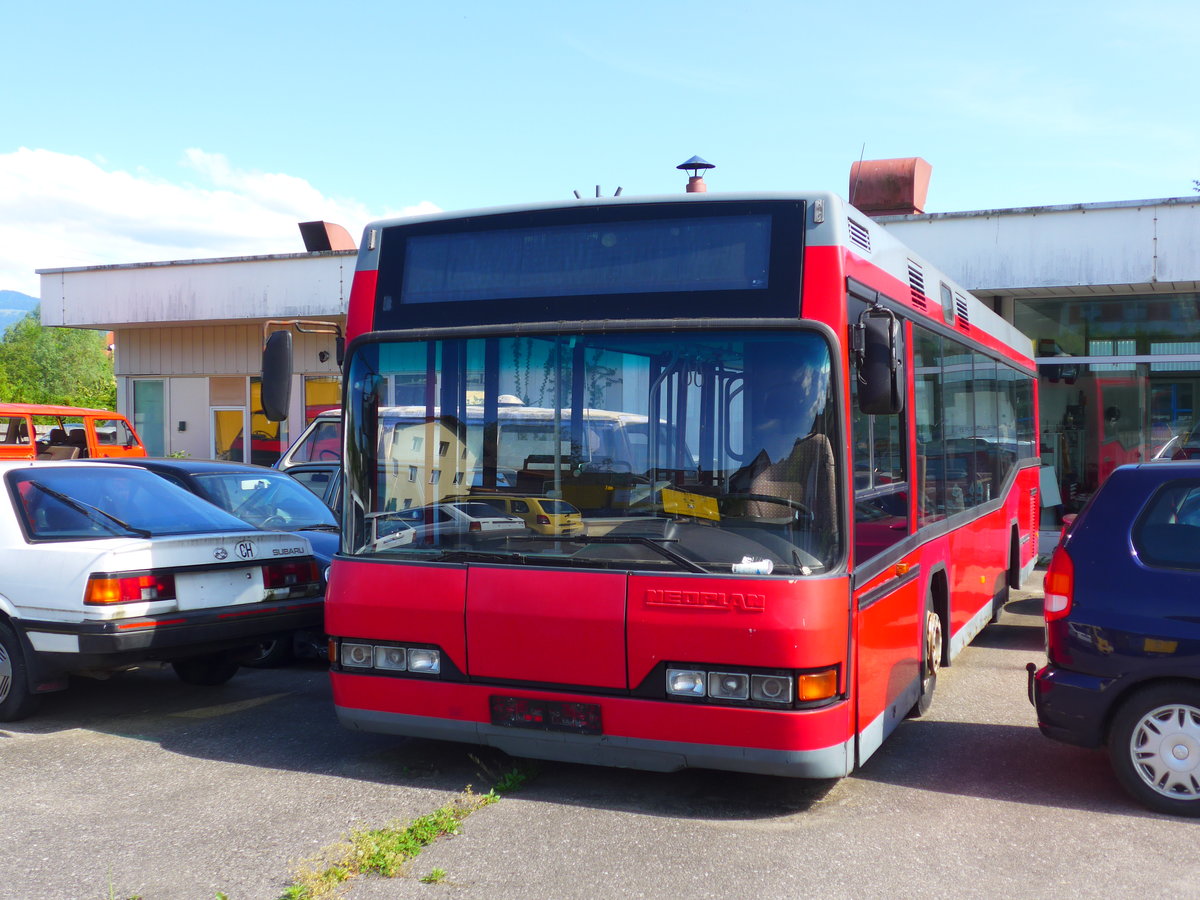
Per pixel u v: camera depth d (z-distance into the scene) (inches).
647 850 197.0
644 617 206.7
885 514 238.2
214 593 293.3
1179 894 177.0
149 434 1002.7
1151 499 222.8
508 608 217.3
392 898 175.9
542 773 244.8
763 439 207.8
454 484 228.5
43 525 294.5
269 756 259.0
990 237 625.6
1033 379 529.3
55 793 230.4
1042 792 229.9
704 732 203.9
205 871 186.7
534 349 224.7
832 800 225.1
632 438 215.2
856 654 211.6
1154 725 216.5
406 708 228.4
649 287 220.5
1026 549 493.4
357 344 243.3
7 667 288.4
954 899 175.5
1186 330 673.0
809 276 211.3
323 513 399.9
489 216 236.8
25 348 4987.7
